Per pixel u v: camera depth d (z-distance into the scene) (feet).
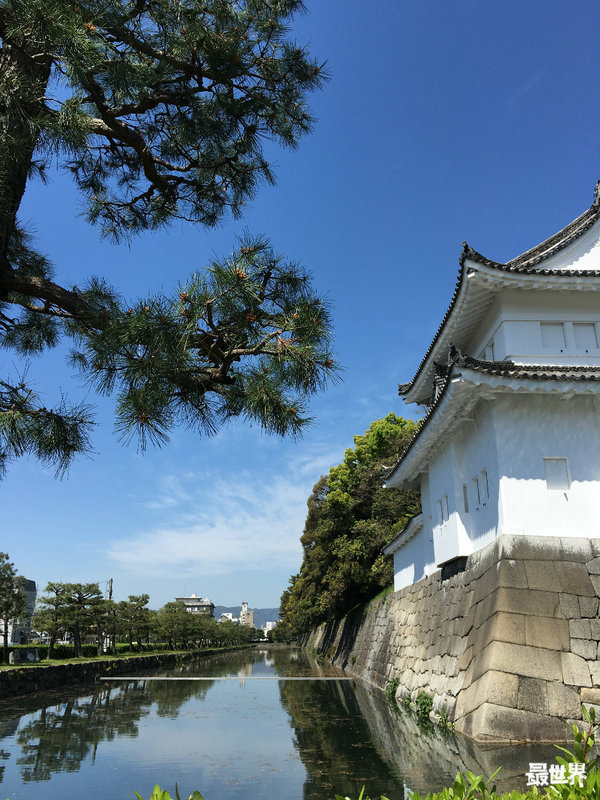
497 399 38.24
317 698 61.93
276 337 13.62
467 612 39.50
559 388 36.63
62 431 14.89
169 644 183.83
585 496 36.47
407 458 53.62
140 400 12.16
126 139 19.20
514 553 34.96
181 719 49.06
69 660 96.22
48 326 19.24
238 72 18.71
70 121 13.98
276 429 13.80
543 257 46.21
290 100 20.61
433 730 37.83
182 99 19.84
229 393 14.84
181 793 25.41
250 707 56.39
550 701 30.35
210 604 437.17
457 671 38.37
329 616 143.64
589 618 32.86
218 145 20.77
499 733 29.58
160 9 17.42
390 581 87.40
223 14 17.93
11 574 74.33
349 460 111.34
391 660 64.34
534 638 32.24
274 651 259.60
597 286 41.83
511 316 42.88
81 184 21.77
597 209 49.11
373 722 43.78
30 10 12.82
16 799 25.08
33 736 41.42
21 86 13.98
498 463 37.01
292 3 19.79
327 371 13.80
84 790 26.50
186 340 12.34
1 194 14.06
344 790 24.52
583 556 34.88
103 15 15.67
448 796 8.78
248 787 26.09
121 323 12.44
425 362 55.77
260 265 14.10
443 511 48.06
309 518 135.54
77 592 101.76
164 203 21.65
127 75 16.60
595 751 27.02
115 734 41.91
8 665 74.13
